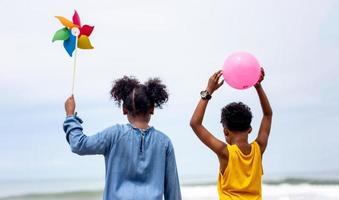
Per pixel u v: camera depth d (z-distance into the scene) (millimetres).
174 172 4727
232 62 4852
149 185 4535
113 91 4766
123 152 4531
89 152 4492
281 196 20016
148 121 4730
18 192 27469
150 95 4699
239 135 4902
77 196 25578
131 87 4715
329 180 24375
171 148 4719
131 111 4664
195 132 4836
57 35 4773
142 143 4586
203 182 27547
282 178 25750
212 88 4859
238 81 4852
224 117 4949
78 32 4773
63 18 4781
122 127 4613
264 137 5031
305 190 20984
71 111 4594
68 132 4508
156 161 4602
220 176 4906
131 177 4535
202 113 4812
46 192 26344
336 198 19031
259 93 5047
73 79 4691
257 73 4875
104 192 4508
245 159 4840
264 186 22594
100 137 4523
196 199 19906
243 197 4801
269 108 5070
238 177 4812
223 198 4832
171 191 4719
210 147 4812
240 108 4906
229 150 4809
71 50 4785
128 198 4434
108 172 4520
